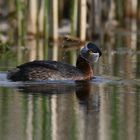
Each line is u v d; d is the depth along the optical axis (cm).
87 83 1727
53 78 1741
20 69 1767
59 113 1372
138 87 1669
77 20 2531
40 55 2267
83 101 1491
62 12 2986
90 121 1307
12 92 1588
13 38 2644
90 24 2664
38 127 1260
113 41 2662
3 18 3042
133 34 2891
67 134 1213
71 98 1525
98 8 2670
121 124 1281
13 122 1298
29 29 2672
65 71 1756
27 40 2664
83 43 2520
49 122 1298
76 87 1666
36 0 2662
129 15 3303
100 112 1384
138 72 1886
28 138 1188
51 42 2569
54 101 1488
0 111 1388
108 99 1516
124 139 1175
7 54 2314
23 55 2277
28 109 1407
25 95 1555
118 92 1599
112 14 3064
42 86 1670
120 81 1752
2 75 1814
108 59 2178
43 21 2653
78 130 1240
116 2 3192
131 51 2386
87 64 1797
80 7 2500
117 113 1373
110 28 2969
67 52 2358
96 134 1210
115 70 1930
